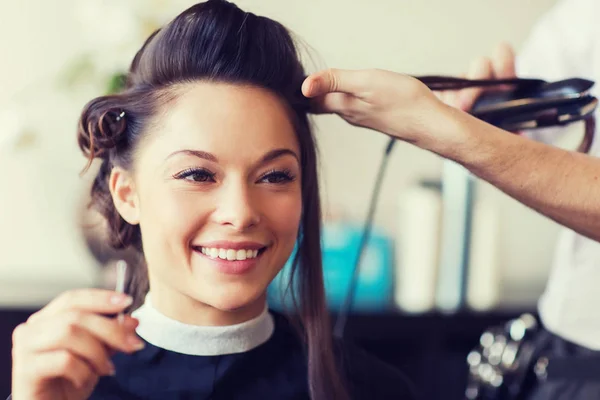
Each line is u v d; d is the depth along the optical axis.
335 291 1.50
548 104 0.81
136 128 0.76
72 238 1.65
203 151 0.72
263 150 0.73
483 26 1.73
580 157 0.76
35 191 1.63
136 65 0.80
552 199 0.76
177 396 0.79
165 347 0.80
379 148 1.68
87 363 0.61
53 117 1.57
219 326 0.80
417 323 1.49
